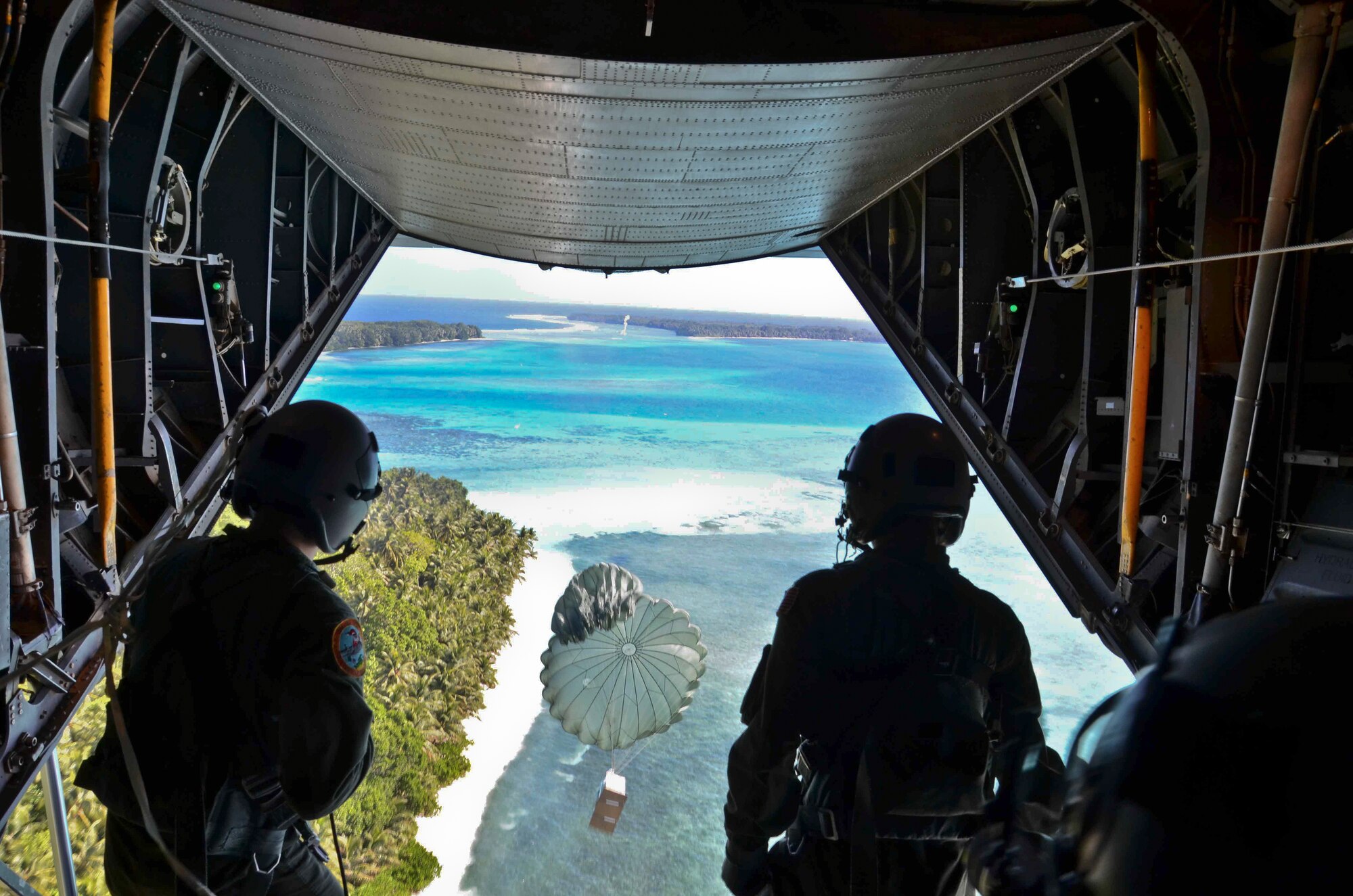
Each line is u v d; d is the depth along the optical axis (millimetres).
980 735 1618
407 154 7391
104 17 5305
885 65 5113
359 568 33438
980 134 9359
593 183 7492
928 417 1887
